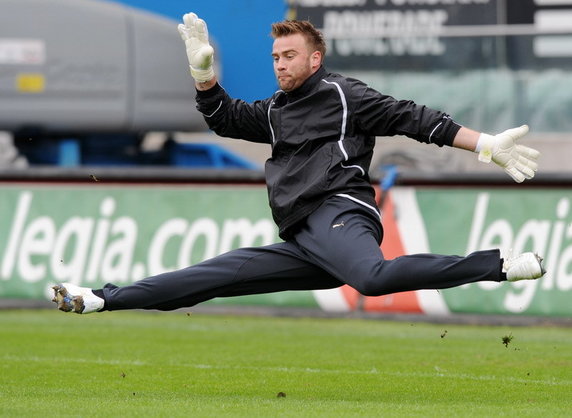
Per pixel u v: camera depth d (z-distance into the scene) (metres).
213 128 24.08
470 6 60.28
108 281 45.72
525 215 42.59
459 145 22.33
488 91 60.53
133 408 22.33
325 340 39.00
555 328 42.28
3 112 59.53
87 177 46.09
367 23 60.62
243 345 37.44
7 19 59.28
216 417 21.06
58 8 59.59
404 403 23.86
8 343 37.25
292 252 23.22
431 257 21.67
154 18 60.66
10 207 46.56
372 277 21.72
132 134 62.09
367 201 22.88
